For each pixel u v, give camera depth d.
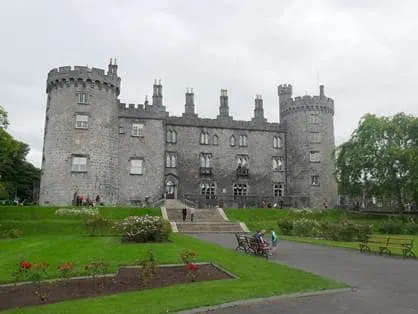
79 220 36.22
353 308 10.52
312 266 17.53
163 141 53.75
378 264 18.16
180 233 33.44
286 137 59.28
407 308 10.56
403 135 48.22
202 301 10.59
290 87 61.16
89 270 14.64
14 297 11.52
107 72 49.22
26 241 25.72
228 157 56.91
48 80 48.50
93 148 46.97
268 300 11.15
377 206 62.22
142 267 15.02
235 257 18.75
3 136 35.31
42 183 47.22
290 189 57.59
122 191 50.91
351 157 49.00
